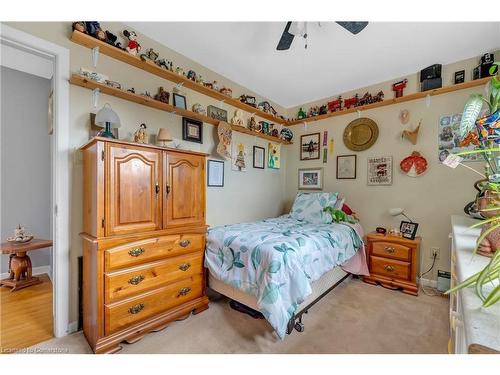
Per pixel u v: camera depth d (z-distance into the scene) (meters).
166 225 1.75
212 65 2.56
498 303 0.56
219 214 2.78
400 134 2.73
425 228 2.56
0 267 2.57
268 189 3.49
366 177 2.97
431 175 2.53
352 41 2.09
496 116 0.74
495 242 0.82
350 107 3.06
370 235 2.63
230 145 2.74
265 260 1.60
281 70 2.66
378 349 1.50
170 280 1.75
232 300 2.11
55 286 1.61
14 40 1.44
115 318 1.46
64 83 1.62
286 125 3.74
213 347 1.51
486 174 0.81
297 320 1.76
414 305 2.08
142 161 1.62
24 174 2.78
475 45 2.12
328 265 1.96
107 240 1.44
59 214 1.60
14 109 2.71
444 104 2.46
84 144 1.61
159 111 2.15
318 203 2.87
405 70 2.61
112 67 1.84
